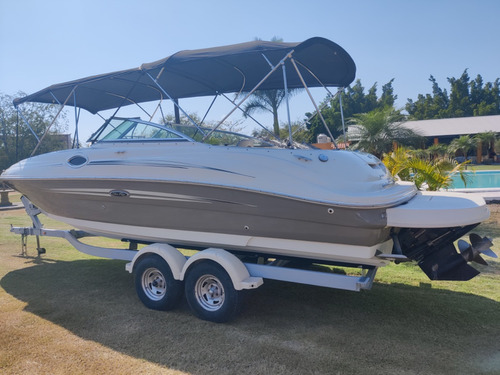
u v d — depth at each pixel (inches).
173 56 197.8
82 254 288.5
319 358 137.6
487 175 789.9
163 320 171.0
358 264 169.8
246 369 131.2
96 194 201.8
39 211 270.5
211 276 168.4
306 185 157.9
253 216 167.8
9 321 169.3
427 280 221.0
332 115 1390.3
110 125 227.3
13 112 1050.1
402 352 141.4
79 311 180.7
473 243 166.6
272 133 231.3
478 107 2427.4
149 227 197.0
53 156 219.5
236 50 187.2
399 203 155.9
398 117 790.5
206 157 176.6
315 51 193.2
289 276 165.9
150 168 184.9
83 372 129.9
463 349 143.3
